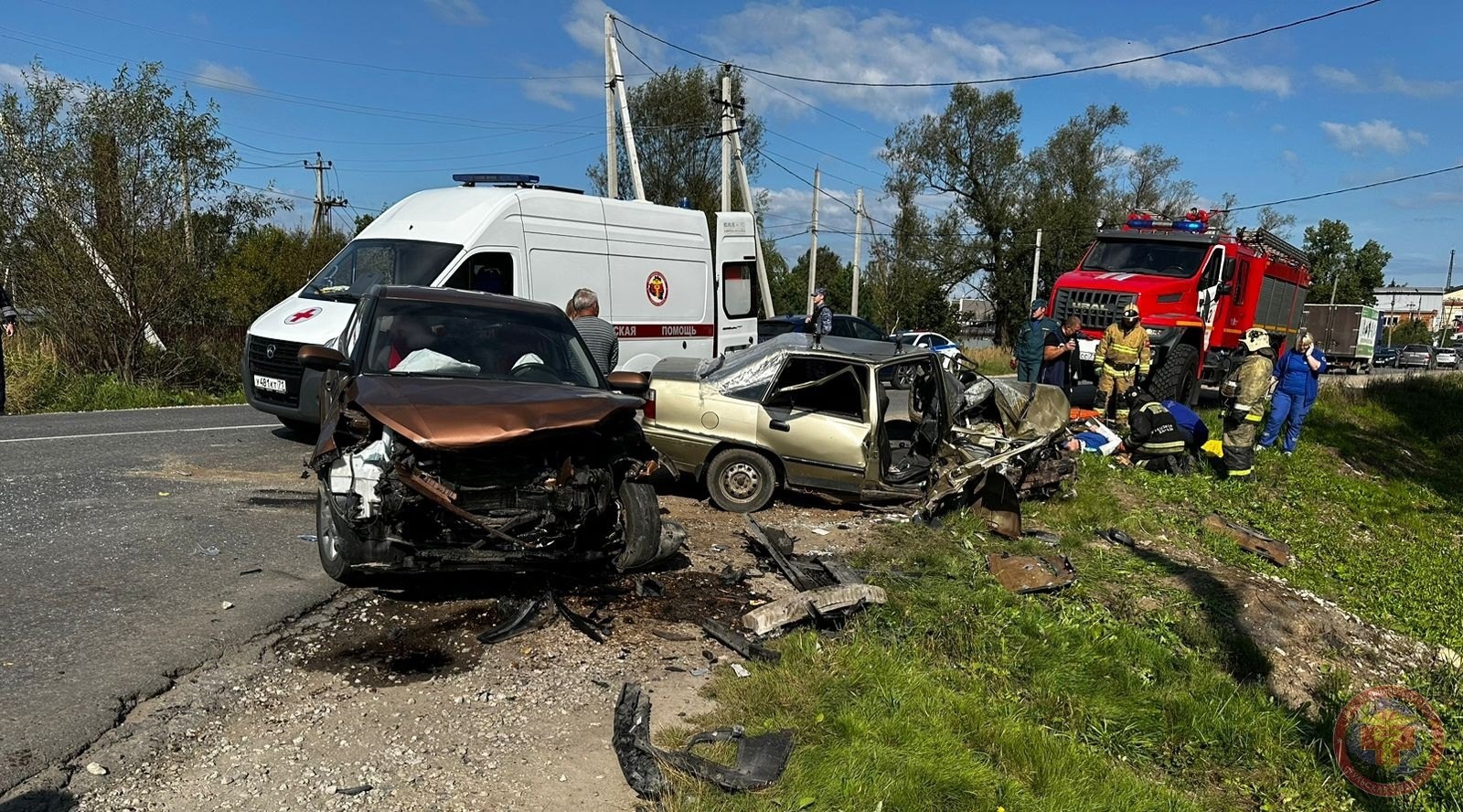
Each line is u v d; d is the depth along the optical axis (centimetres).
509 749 371
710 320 1244
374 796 333
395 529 468
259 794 328
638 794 346
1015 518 785
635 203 1147
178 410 1225
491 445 464
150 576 519
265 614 476
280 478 777
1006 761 427
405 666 436
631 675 444
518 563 489
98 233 1448
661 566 600
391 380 529
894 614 558
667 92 3666
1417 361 5906
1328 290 8575
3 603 468
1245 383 1142
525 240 998
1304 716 608
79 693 379
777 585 585
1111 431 1238
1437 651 779
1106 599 691
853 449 768
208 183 1548
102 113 1438
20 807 304
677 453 795
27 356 1345
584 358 623
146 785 326
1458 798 550
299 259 2297
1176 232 1691
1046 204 4659
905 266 4484
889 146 4712
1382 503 1274
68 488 701
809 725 401
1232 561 866
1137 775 481
